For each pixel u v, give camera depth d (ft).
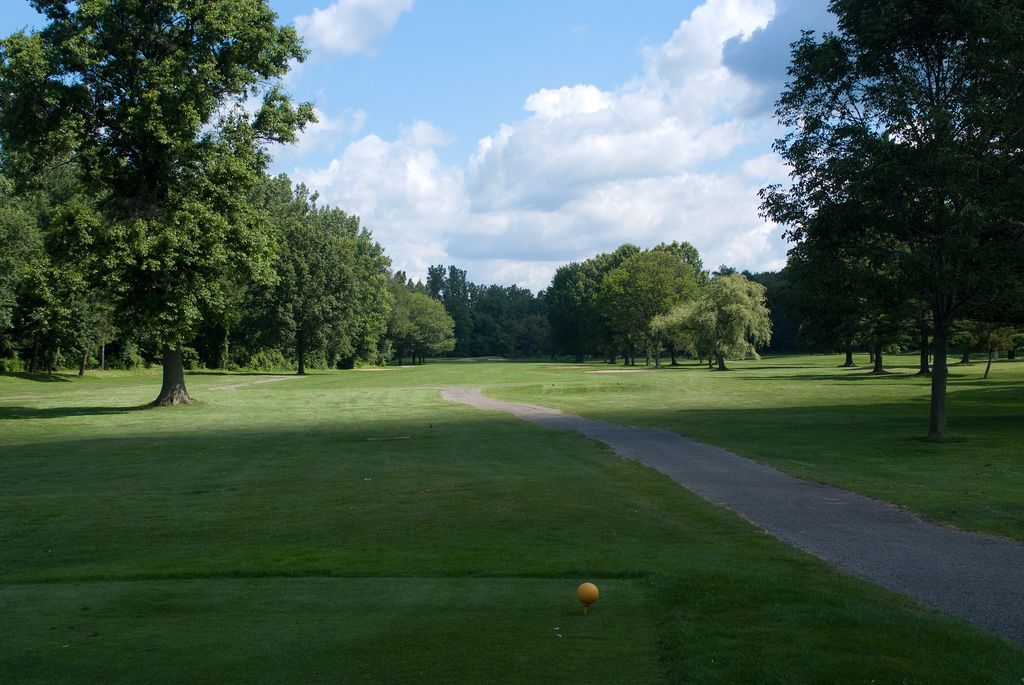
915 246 77.15
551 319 522.47
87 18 115.03
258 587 27.45
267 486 55.52
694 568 29.07
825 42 79.20
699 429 91.76
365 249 384.47
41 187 126.00
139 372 291.79
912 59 77.00
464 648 19.36
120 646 20.10
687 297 376.27
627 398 153.69
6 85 110.01
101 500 51.16
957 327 199.72
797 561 31.19
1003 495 47.91
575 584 27.04
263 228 131.03
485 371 315.78
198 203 119.34
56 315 118.01
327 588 26.99
